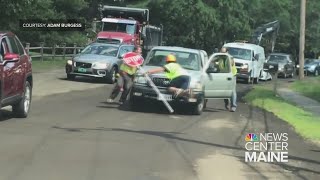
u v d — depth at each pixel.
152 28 36.47
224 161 9.68
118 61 24.97
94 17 51.00
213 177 8.44
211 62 17.69
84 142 10.68
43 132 11.55
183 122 14.52
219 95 17.75
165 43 51.88
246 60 33.22
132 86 16.34
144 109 16.80
